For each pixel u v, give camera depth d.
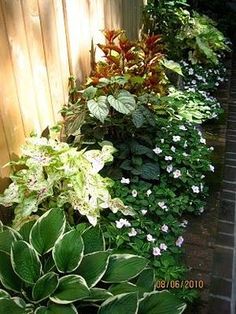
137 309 1.03
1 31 1.28
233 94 3.47
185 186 1.87
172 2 3.53
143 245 1.47
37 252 1.16
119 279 1.15
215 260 1.62
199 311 1.40
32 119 1.54
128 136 1.98
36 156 1.37
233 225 1.84
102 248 1.25
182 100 2.54
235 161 2.41
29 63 1.48
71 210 1.47
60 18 1.71
